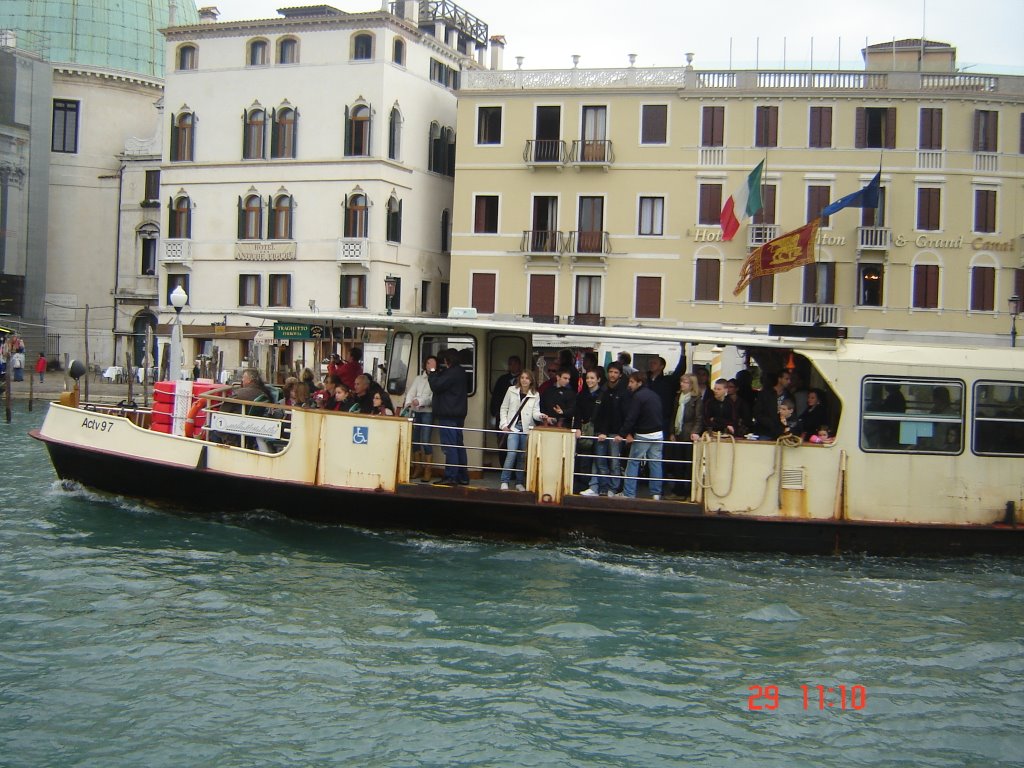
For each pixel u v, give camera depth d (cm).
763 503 1462
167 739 909
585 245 4253
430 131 4747
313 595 1287
